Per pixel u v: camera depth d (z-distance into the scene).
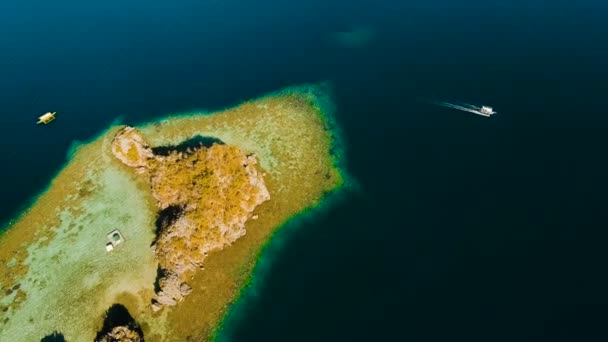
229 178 67.75
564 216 67.62
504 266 62.09
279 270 63.94
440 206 71.06
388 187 74.75
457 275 61.72
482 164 77.06
